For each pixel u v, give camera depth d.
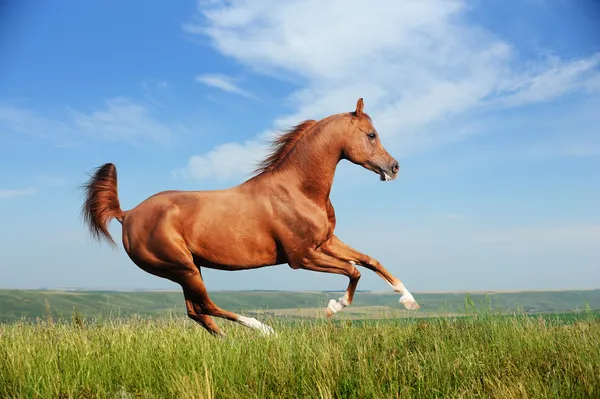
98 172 6.97
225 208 6.48
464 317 6.93
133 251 6.62
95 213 6.88
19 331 6.89
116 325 7.26
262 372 4.89
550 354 5.22
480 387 4.30
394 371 4.65
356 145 6.61
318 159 6.59
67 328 7.03
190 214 6.48
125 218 6.79
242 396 4.35
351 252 6.87
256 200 6.52
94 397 4.44
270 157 6.84
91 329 7.06
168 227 6.45
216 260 6.52
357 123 6.67
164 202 6.61
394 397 4.23
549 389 4.18
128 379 4.96
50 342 6.10
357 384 4.52
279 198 6.53
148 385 4.83
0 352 5.59
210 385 4.42
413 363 4.82
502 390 4.13
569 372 4.54
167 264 6.52
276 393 4.46
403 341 5.94
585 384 4.22
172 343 5.86
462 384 4.35
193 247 6.48
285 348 5.41
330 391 4.32
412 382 4.55
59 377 4.79
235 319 6.77
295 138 6.82
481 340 5.76
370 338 5.80
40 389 4.60
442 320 6.81
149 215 6.56
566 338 5.75
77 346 5.75
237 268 6.60
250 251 6.50
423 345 5.73
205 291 6.70
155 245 6.48
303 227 6.49
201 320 6.95
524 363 4.89
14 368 4.98
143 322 7.48
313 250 6.61
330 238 6.88
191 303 6.93
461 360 4.84
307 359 4.99
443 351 5.27
